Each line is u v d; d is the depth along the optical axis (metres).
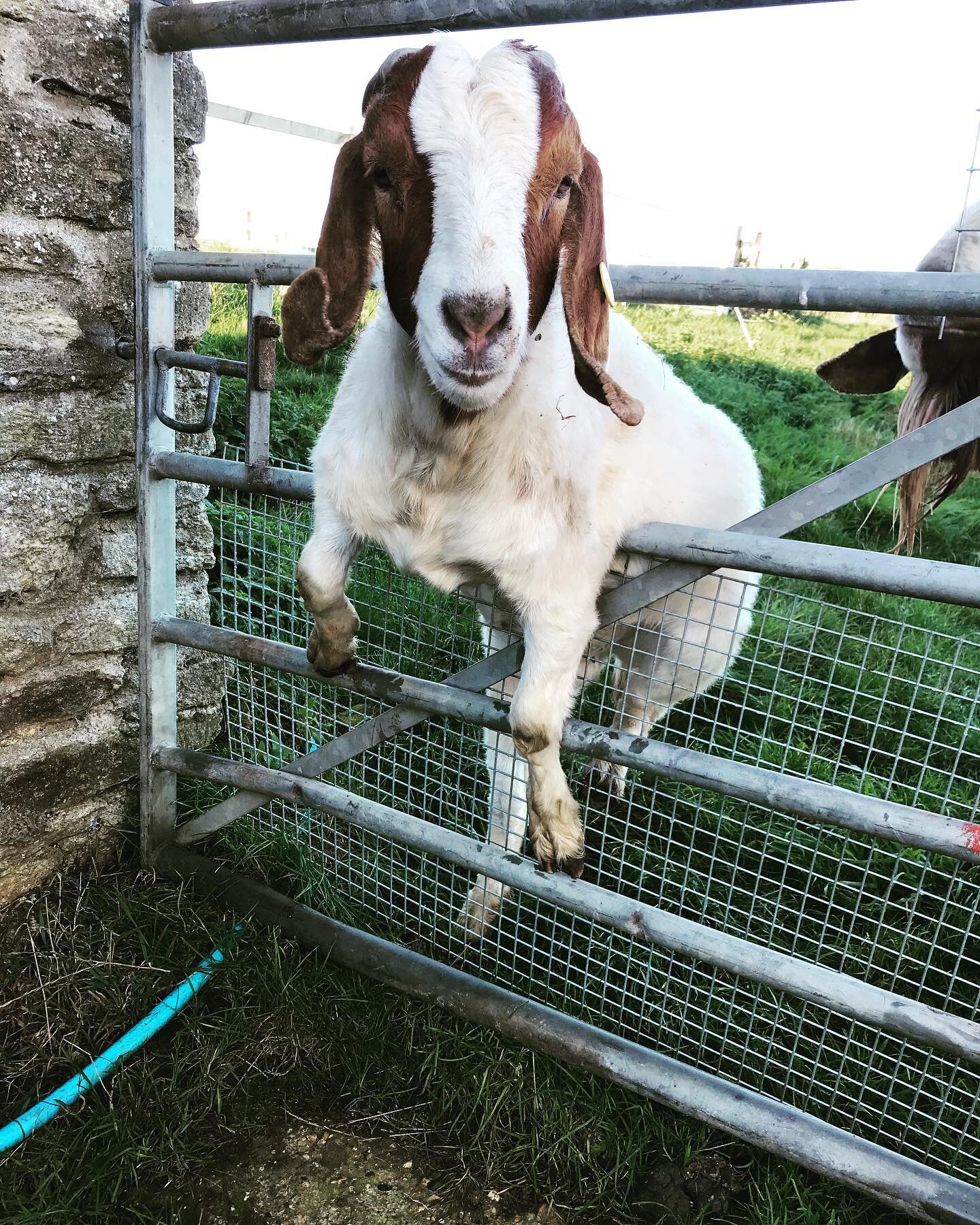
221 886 1.20
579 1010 1.10
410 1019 1.07
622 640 1.31
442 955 1.18
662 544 0.87
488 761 1.21
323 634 0.99
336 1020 1.07
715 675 1.24
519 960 1.18
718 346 4.77
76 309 1.10
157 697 1.22
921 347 1.38
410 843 1.05
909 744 1.67
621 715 1.18
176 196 1.22
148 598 1.17
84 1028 1.05
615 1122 0.97
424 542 0.87
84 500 1.16
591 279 0.76
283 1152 0.95
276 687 1.42
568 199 0.73
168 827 1.28
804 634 2.01
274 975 1.10
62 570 1.16
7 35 0.98
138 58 0.99
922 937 1.23
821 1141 0.87
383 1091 1.01
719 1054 0.99
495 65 0.69
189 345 1.28
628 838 1.40
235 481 1.06
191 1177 0.92
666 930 0.91
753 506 1.33
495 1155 0.95
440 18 0.83
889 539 2.73
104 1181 0.90
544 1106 0.98
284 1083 1.02
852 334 5.43
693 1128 0.97
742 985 1.13
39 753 1.17
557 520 0.85
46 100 1.03
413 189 0.68
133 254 1.11
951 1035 0.79
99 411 1.16
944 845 0.78
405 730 1.21
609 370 1.09
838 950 0.98
